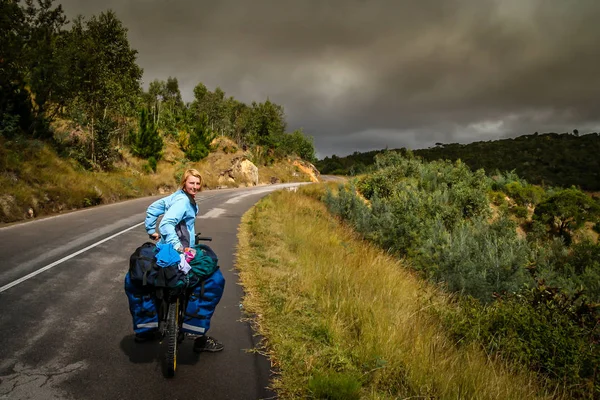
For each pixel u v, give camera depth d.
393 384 4.08
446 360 4.41
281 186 51.97
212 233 12.03
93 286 6.30
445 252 11.34
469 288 9.62
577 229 39.19
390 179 28.92
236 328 5.16
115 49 27.25
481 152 157.12
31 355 4.00
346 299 6.17
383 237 14.52
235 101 92.25
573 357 5.09
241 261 8.58
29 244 8.77
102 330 4.74
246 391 3.73
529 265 10.64
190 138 50.22
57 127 24.44
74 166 20.06
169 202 4.04
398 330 5.04
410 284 8.95
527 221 40.31
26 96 19.62
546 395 4.26
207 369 4.07
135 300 3.81
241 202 23.38
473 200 24.64
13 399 3.23
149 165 30.42
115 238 10.16
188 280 3.74
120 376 3.76
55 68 20.39
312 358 4.35
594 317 5.95
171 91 86.25
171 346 3.65
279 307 5.90
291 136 93.94
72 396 3.37
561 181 112.56
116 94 25.98
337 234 13.82
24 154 16.36
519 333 5.71
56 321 4.88
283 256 9.18
